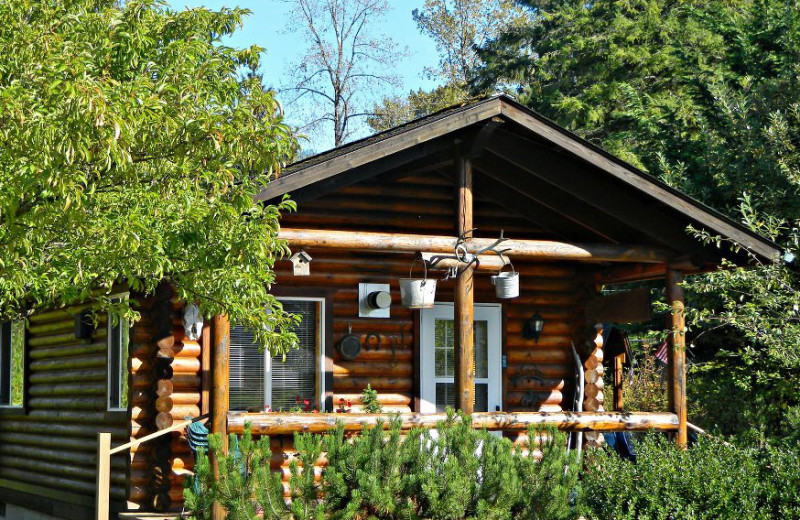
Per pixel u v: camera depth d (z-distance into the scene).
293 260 10.61
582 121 28.67
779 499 8.91
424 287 10.99
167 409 11.20
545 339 13.73
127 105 8.10
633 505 8.78
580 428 11.52
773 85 18.44
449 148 11.30
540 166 11.63
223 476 8.50
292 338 10.15
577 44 29.30
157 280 9.48
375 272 12.73
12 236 8.68
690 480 8.95
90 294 10.34
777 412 16.38
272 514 8.45
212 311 9.80
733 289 13.98
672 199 11.68
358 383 12.59
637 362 24.02
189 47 9.43
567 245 11.67
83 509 12.76
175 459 11.24
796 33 18.86
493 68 35.28
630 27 28.23
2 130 7.96
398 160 10.88
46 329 14.66
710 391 17.52
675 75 26.94
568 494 9.18
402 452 8.82
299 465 8.80
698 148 20.73
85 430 13.06
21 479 15.34
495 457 9.01
